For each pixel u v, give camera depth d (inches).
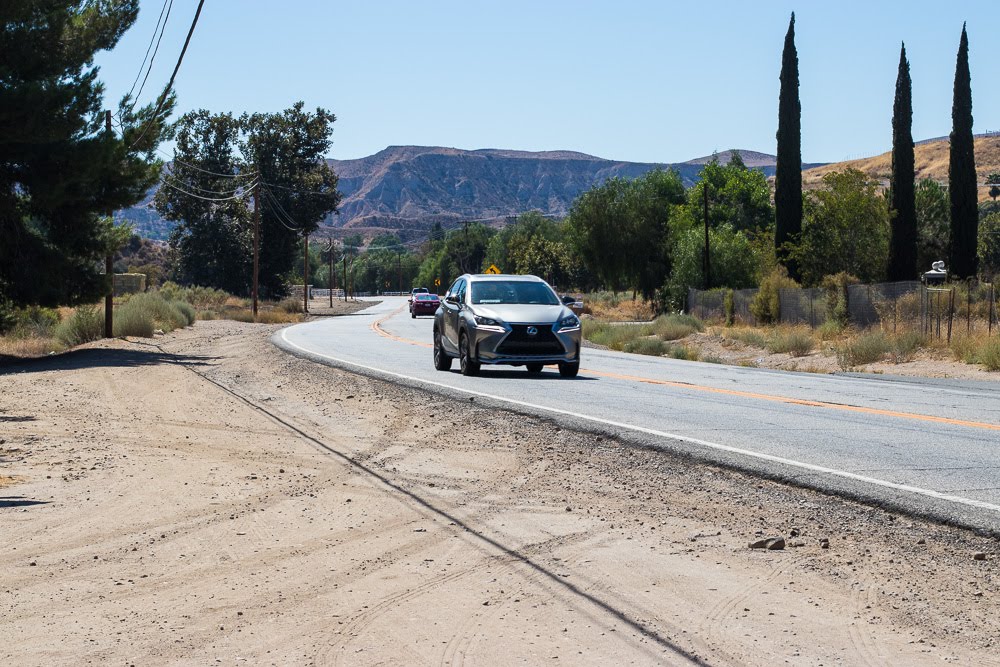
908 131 1884.8
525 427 449.4
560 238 5531.5
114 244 1104.2
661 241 3019.2
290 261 3681.1
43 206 1011.3
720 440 393.4
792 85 2080.5
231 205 3553.2
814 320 1514.5
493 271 2283.5
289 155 3543.3
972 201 1839.3
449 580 220.7
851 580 214.8
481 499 309.9
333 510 299.0
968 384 679.1
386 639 182.9
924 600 199.5
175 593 215.8
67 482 348.5
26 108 912.9
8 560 245.8
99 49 1066.1
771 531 260.2
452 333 733.9
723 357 1258.0
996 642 175.6
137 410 559.5
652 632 183.3
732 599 203.2
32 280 1014.4
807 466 331.6
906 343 1015.6
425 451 408.2
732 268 2568.9
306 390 661.3
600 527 269.0
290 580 224.1
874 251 2101.4
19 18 974.4
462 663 169.5
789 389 629.6
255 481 348.8
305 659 173.6
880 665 166.1
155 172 1085.1
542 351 684.1
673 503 297.9
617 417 463.5
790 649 173.8
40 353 1088.8
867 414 485.4
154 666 171.6
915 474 318.3
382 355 944.3
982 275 2069.4
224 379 759.7
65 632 190.4
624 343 1378.0
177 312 1742.1
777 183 2103.8
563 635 182.5
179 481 349.4
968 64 1835.6
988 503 271.4
